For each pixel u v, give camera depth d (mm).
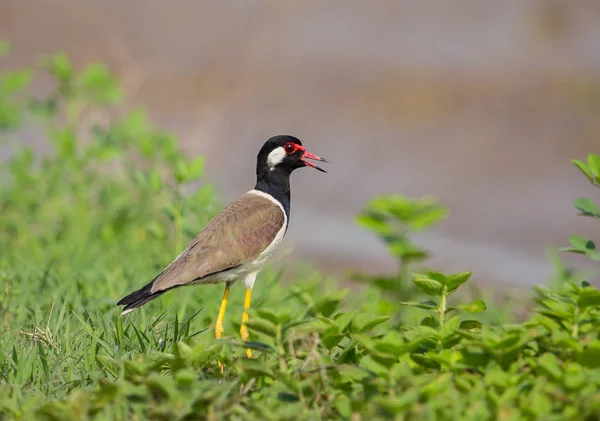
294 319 10258
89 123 18984
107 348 9156
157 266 12273
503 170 20234
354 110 23281
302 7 28844
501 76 24359
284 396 7578
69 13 28562
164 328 10367
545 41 25938
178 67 25375
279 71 25188
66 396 8109
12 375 8656
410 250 12133
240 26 27859
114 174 16422
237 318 10914
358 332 8383
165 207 12547
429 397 7219
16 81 16016
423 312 12164
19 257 12727
